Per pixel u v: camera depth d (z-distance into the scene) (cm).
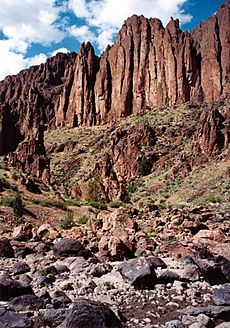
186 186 8100
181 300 1391
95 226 3350
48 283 1611
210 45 14900
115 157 11081
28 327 1098
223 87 14138
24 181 5181
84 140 14512
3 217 3659
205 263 1652
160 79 15088
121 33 17000
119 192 6806
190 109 13250
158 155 10700
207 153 9100
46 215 4103
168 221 3534
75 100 16850
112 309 1211
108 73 16500
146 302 1375
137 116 14238
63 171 12650
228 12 15338
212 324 1120
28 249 2373
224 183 7094
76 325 1052
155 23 16338
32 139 8800
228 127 9275
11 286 1334
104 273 1781
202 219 3803
